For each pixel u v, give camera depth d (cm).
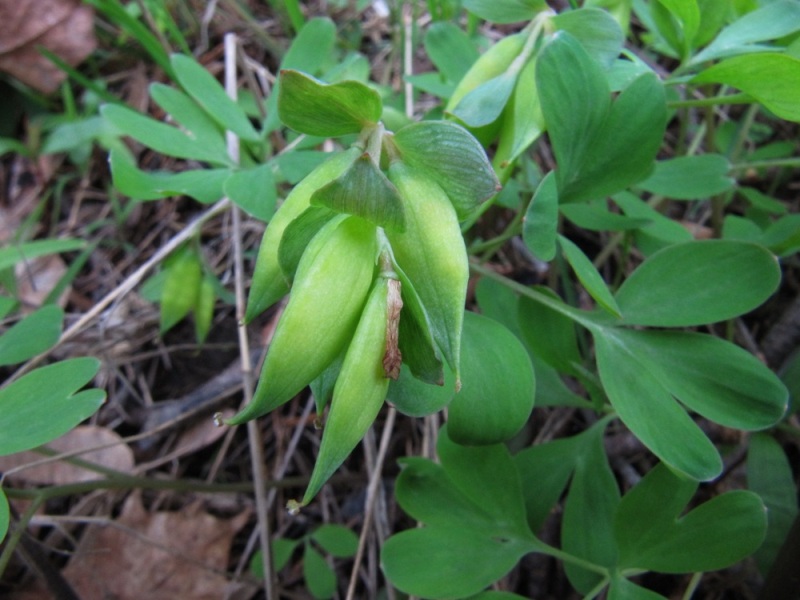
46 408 6
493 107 6
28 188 16
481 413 6
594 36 7
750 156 12
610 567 7
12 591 11
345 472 11
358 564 9
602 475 8
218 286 11
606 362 7
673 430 6
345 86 5
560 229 11
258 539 11
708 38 8
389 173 5
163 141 9
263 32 16
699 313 7
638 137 7
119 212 14
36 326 8
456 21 14
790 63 6
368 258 5
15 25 16
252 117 14
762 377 6
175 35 15
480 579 7
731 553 6
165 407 12
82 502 12
